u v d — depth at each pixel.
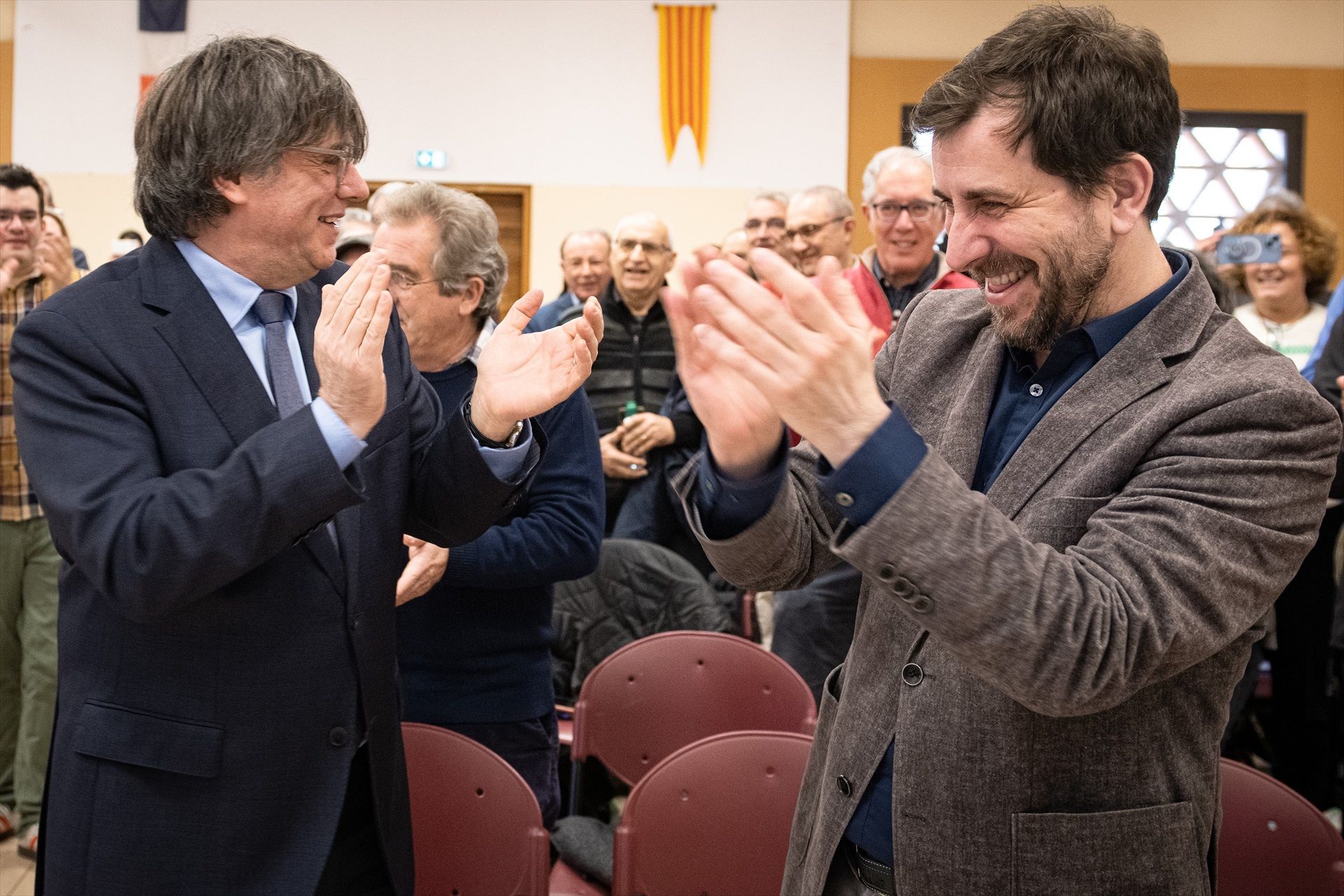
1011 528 0.96
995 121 1.07
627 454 3.83
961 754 1.11
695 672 2.35
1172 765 1.11
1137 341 1.13
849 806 1.20
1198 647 0.99
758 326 0.92
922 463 0.93
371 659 1.38
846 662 1.31
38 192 3.36
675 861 1.82
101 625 1.28
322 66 1.32
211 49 1.30
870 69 7.91
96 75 7.73
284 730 1.30
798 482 1.25
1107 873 1.08
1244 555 1.00
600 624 3.16
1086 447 1.11
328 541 1.34
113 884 1.25
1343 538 3.33
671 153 7.84
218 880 1.27
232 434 1.29
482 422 1.39
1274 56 7.89
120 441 1.21
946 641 0.96
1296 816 1.68
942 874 1.11
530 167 7.84
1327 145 7.88
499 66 7.81
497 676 2.06
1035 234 1.08
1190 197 7.89
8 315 3.28
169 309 1.29
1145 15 7.90
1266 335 3.94
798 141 7.85
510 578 1.97
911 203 3.22
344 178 1.34
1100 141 1.06
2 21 7.82
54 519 1.19
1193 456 1.04
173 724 1.26
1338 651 3.35
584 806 2.83
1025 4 7.87
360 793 1.43
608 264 4.96
